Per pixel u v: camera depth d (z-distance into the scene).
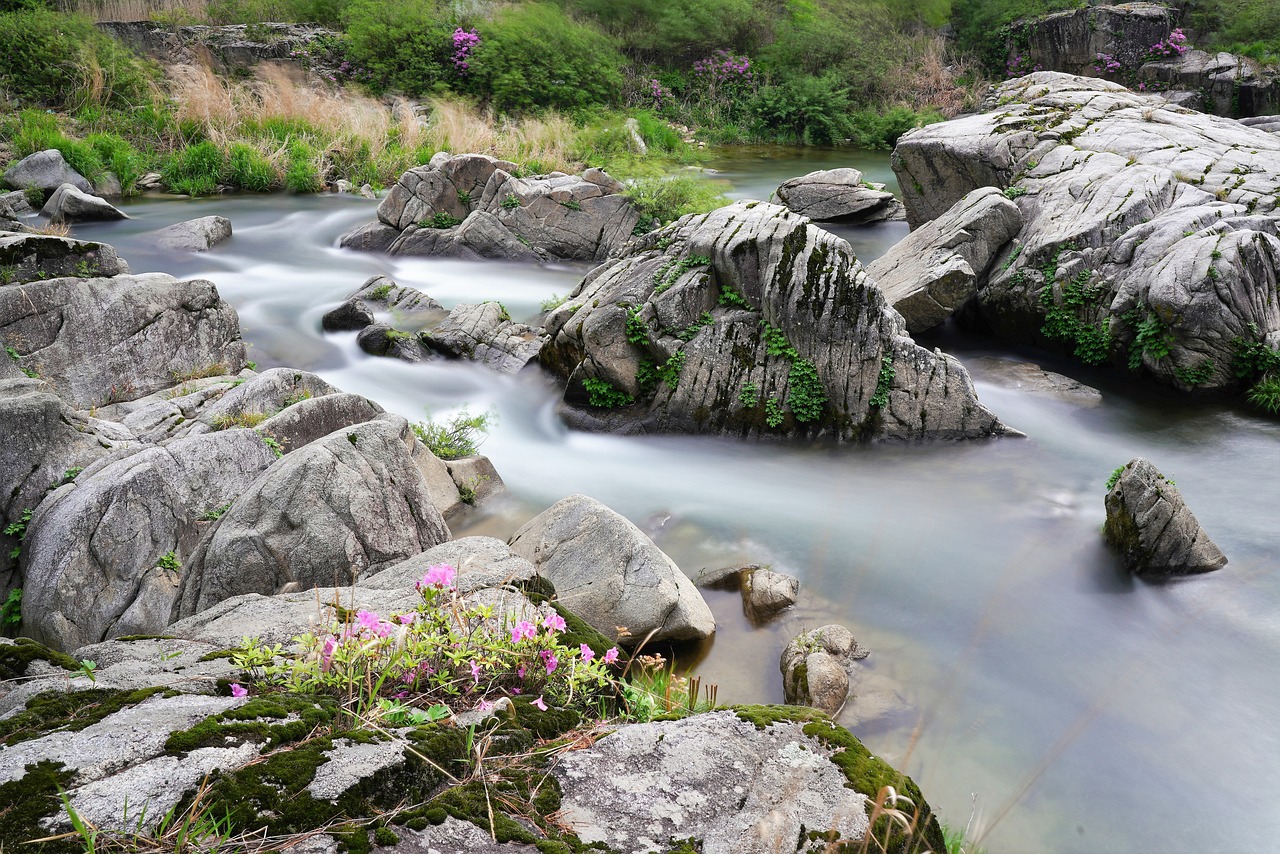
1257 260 12.05
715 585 7.61
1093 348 13.33
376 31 30.08
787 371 10.73
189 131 24.41
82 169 21.34
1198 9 36.00
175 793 2.42
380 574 4.89
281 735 2.73
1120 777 5.53
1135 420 11.62
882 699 6.17
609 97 32.41
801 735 3.17
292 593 5.18
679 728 3.15
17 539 6.11
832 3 38.47
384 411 9.02
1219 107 31.58
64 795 2.20
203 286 10.94
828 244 10.73
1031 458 10.38
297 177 22.83
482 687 3.38
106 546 5.93
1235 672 6.59
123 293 10.02
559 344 11.85
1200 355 12.06
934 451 10.57
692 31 35.56
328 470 6.27
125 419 8.27
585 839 2.61
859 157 31.08
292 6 33.09
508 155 23.56
